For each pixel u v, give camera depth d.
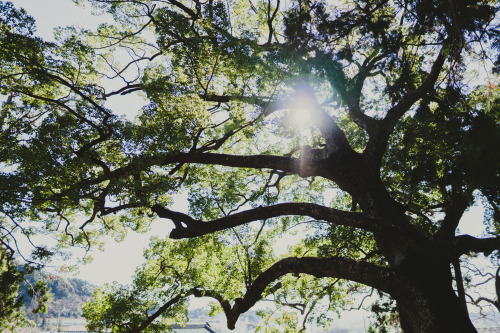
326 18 7.34
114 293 14.85
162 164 9.29
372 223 7.45
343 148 9.02
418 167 8.46
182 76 10.31
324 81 8.68
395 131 9.34
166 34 9.57
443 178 7.91
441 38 6.96
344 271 7.18
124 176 8.49
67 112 9.91
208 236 13.63
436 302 6.34
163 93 9.27
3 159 8.84
